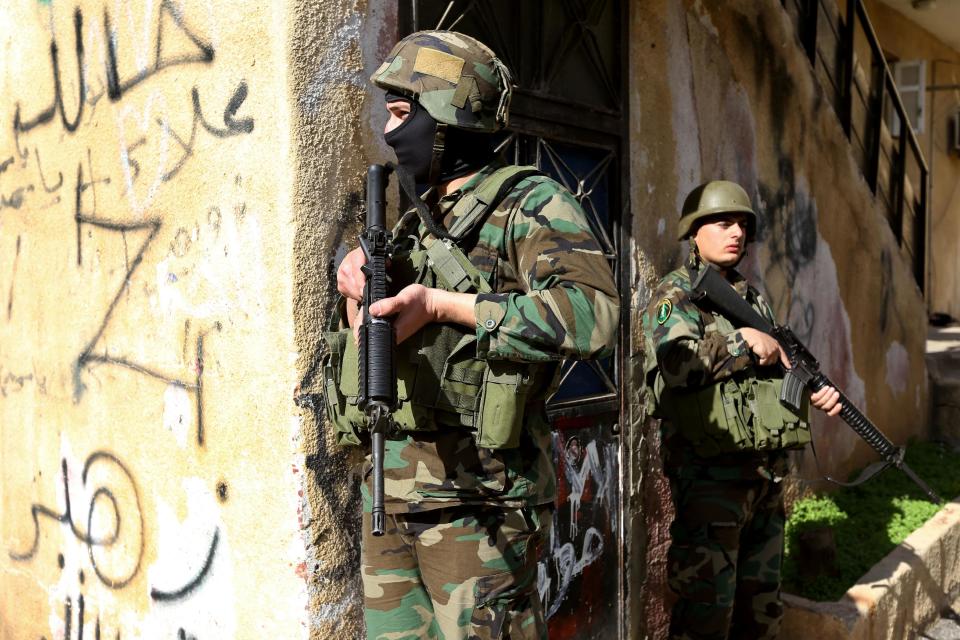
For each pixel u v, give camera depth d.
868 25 4.87
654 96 2.99
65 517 2.54
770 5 3.71
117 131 2.24
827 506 4.06
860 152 4.93
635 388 2.94
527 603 1.65
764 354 2.41
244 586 1.99
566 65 2.63
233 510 2.00
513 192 1.60
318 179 1.86
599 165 2.78
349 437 1.73
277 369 1.87
